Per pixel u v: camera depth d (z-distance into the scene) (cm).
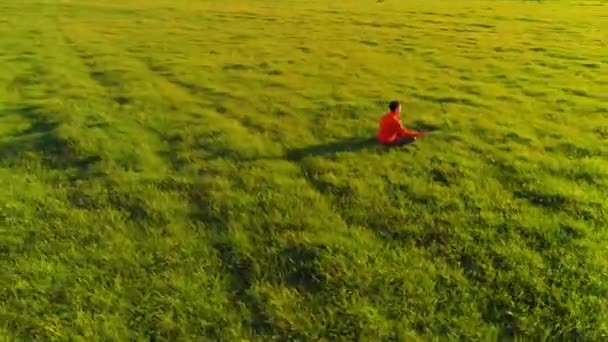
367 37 3266
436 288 995
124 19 3841
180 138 1677
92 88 2222
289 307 961
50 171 1463
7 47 2938
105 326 927
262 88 2211
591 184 1337
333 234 1150
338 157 1522
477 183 1351
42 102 2017
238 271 1057
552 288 981
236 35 3331
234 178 1409
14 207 1273
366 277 1020
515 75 2383
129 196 1320
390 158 1506
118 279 1036
